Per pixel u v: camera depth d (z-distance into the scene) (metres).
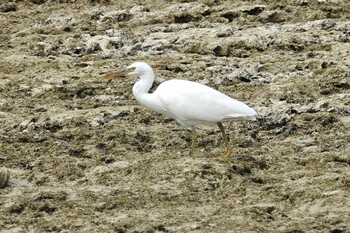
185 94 14.65
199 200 13.40
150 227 12.36
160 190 13.70
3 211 13.13
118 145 15.77
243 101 18.05
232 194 13.59
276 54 20.69
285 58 20.30
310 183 13.86
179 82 15.00
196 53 21.16
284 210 13.01
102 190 13.80
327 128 16.50
